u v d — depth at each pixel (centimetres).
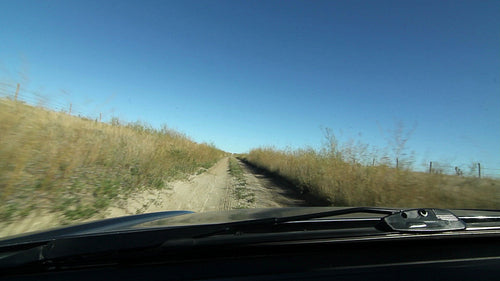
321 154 1005
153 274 147
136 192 681
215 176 1365
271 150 2059
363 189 641
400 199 575
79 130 839
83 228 199
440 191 561
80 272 150
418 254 169
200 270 150
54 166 539
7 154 446
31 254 153
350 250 171
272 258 162
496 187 554
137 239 166
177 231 178
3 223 367
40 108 616
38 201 451
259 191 931
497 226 199
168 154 1191
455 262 158
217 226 185
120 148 892
